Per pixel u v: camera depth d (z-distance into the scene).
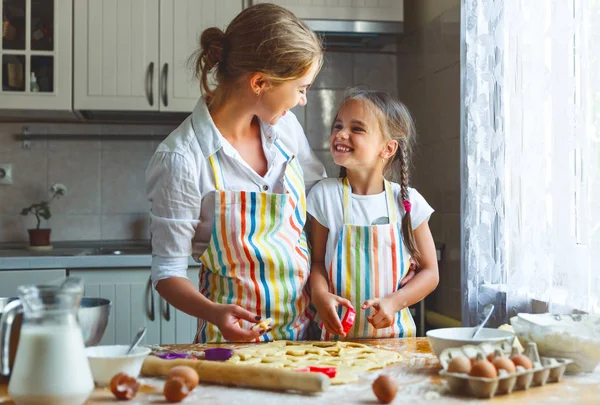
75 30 2.78
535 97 1.89
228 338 1.22
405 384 1.02
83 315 1.08
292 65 1.31
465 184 2.29
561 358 1.08
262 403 0.93
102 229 3.05
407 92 3.02
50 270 2.48
